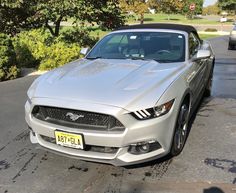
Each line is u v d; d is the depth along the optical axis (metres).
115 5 13.01
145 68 4.67
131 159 3.84
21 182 4.06
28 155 4.74
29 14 12.78
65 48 11.15
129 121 3.73
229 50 18.28
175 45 5.43
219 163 4.45
